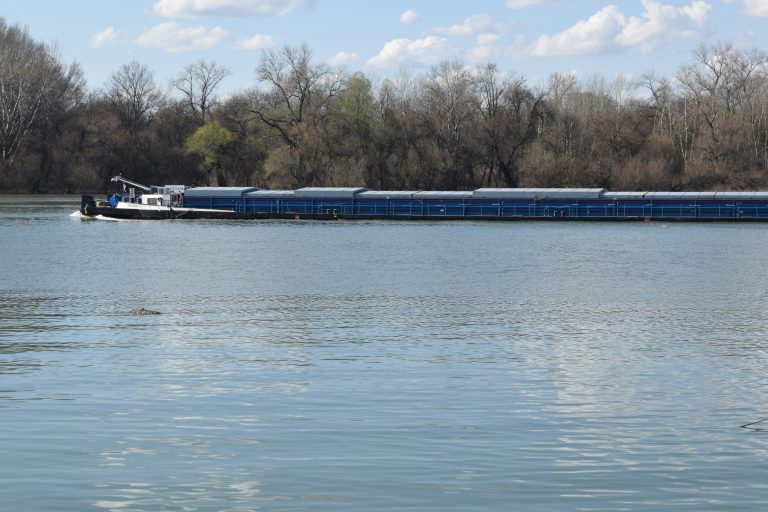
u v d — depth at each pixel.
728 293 66.06
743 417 30.94
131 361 39.81
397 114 180.38
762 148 176.38
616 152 178.50
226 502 23.30
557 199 146.62
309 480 24.67
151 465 25.83
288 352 42.12
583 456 26.64
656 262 88.50
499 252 98.12
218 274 77.62
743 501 23.33
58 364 39.09
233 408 31.73
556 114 183.12
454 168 178.50
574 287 69.31
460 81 183.88
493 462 26.05
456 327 49.94
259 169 189.88
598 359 40.91
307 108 179.00
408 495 23.64
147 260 89.19
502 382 36.00
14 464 25.81
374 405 32.19
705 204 143.00
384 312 55.69
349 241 111.62
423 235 120.75
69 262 87.25
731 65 189.88
